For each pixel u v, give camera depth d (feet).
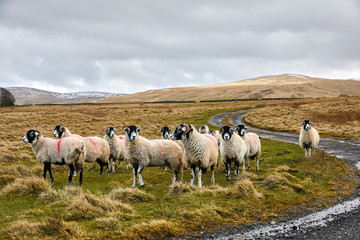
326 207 28.43
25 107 327.26
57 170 46.98
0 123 137.59
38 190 30.94
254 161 58.13
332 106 215.72
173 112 214.69
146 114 201.36
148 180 41.37
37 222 22.12
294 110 206.59
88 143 41.73
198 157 36.60
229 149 40.98
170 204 27.81
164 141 37.45
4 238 19.94
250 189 31.09
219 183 39.83
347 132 102.78
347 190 34.32
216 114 209.36
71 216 23.90
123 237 20.79
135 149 35.37
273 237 21.52
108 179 42.50
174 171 37.83
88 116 184.44
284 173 39.45
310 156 58.13
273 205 28.68
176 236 21.50
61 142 35.99
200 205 27.43
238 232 22.45
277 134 110.93
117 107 314.14
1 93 378.12
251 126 143.74
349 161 54.24
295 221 24.79
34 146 36.58
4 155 56.75
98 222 22.79
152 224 22.33
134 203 28.17
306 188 34.76
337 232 22.24
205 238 21.35
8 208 26.35
